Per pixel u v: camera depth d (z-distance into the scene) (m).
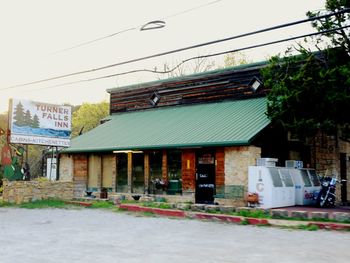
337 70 15.79
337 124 16.78
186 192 21.48
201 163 21.19
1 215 16.25
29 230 12.23
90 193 24.70
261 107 21.59
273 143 20.41
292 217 14.80
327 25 16.66
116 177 24.84
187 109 25.88
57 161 26.48
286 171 18.94
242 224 14.09
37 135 22.30
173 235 11.44
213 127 21.22
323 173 22.48
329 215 14.11
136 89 29.52
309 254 8.76
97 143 25.27
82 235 11.30
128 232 11.96
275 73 18.50
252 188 18.02
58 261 7.89
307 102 16.78
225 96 24.48
